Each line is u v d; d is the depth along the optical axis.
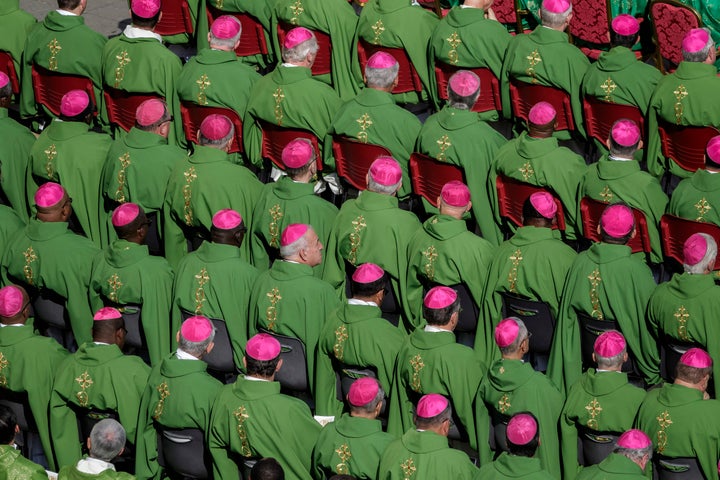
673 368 31.64
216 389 31.36
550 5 36.19
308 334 32.75
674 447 29.19
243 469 31.02
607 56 35.50
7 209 37.62
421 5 41.81
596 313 31.70
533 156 33.88
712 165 32.72
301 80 36.84
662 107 34.81
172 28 42.34
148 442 31.94
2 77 39.28
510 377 30.09
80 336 35.69
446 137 34.97
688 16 36.88
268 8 40.25
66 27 39.88
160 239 37.19
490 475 28.30
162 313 34.34
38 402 33.41
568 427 30.48
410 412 31.75
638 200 33.03
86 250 35.41
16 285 35.62
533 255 32.34
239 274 33.59
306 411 30.91
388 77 35.97
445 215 33.16
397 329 32.12
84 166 37.53
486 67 37.34
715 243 30.91
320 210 34.78
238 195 35.69
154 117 36.62
